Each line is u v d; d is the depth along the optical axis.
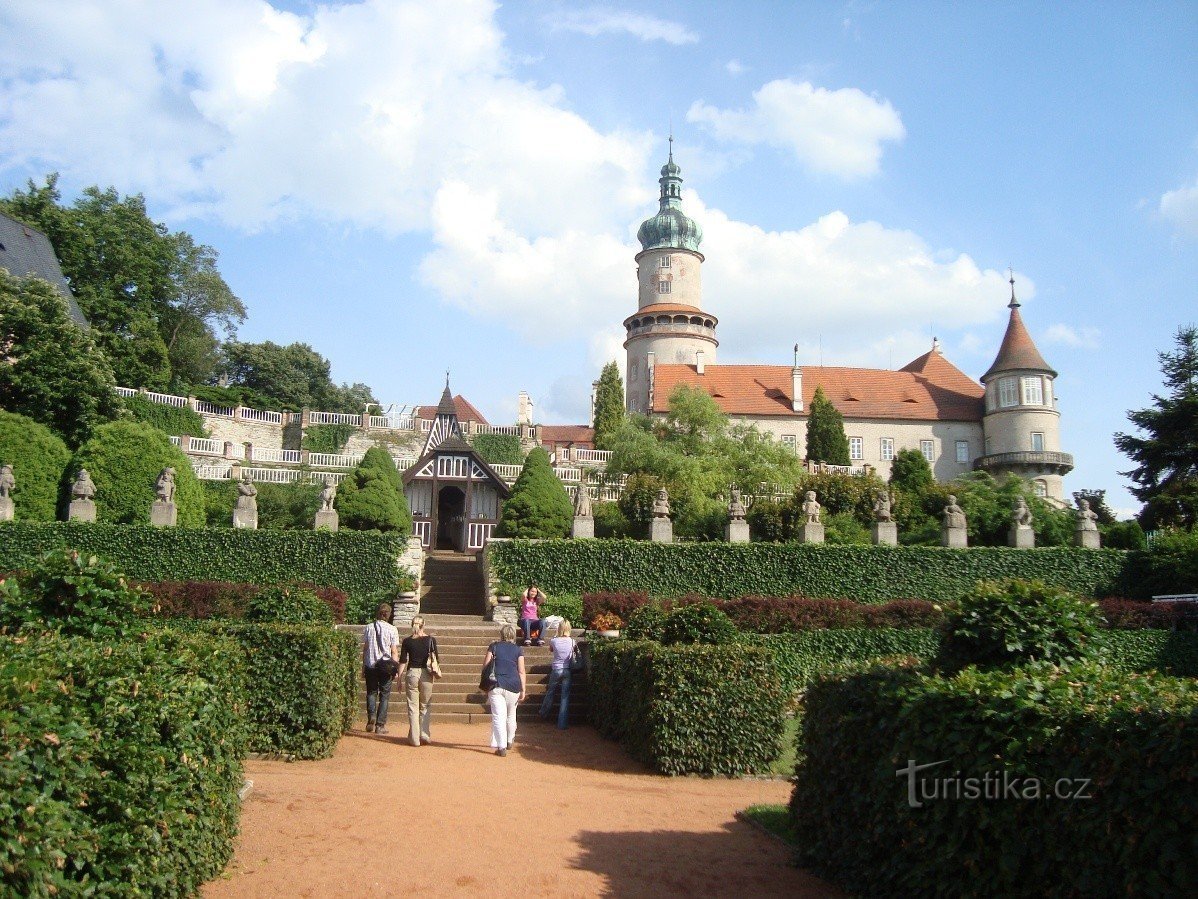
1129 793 5.19
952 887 6.29
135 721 6.09
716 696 13.28
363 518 35.62
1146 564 31.03
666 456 42.22
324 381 78.44
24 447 32.53
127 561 26.36
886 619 24.66
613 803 10.94
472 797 10.66
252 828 8.73
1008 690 6.27
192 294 68.69
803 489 39.84
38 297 39.12
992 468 63.78
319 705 12.83
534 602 23.39
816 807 8.35
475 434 59.38
